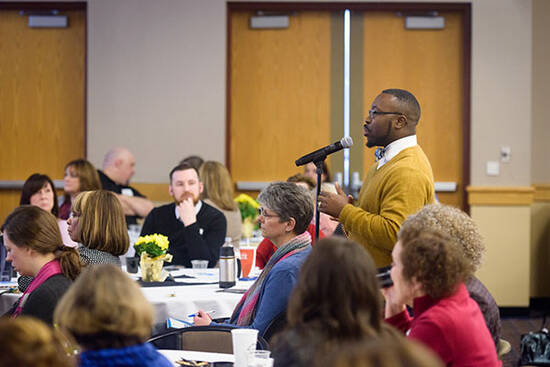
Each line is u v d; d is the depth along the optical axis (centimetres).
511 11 926
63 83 962
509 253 927
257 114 966
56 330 250
